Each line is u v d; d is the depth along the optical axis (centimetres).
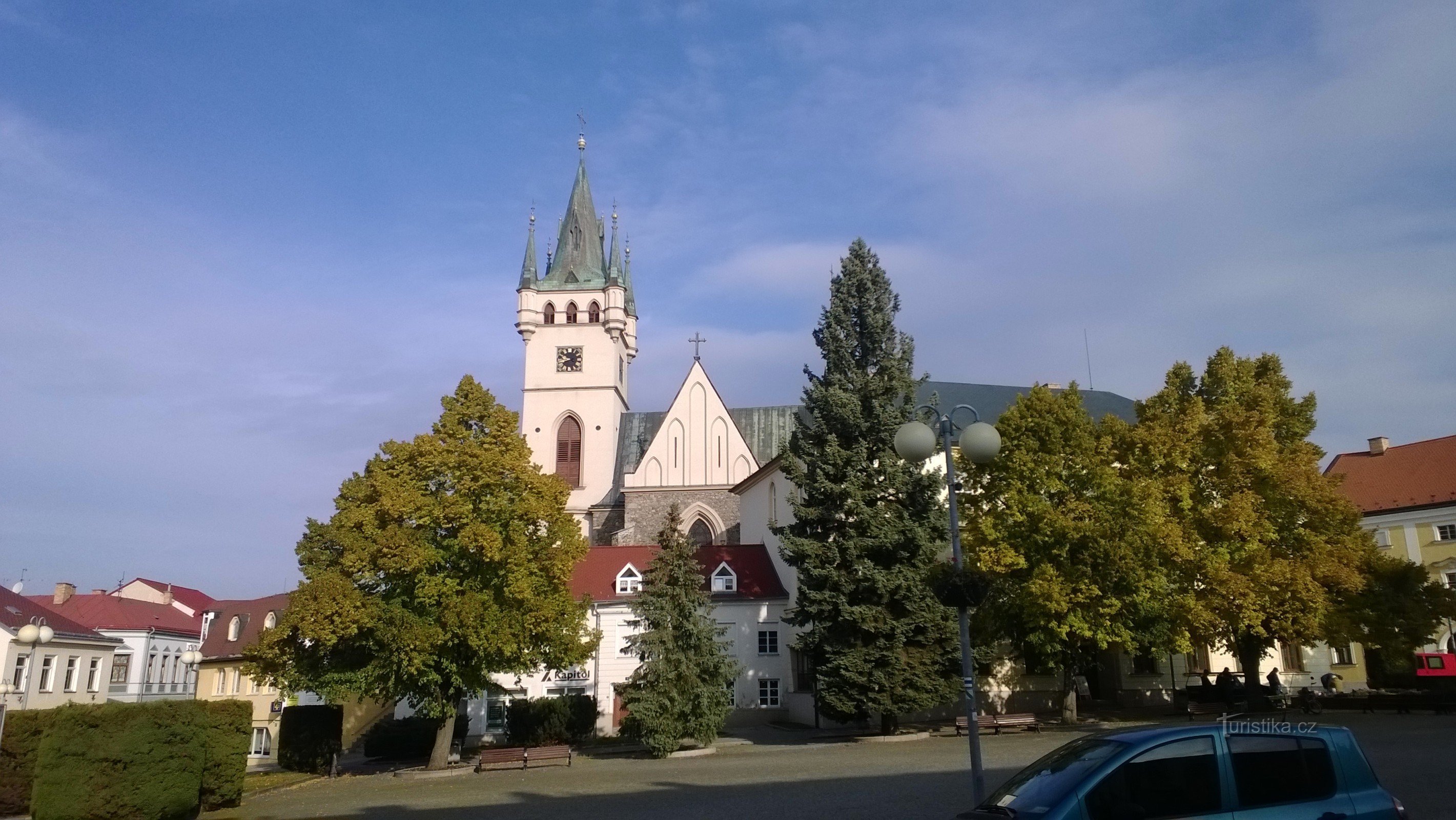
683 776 2744
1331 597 3994
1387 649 4078
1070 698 3897
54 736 2131
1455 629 4988
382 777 3288
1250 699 3925
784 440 7306
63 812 2095
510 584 3350
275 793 2986
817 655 3834
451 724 3525
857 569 3738
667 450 7144
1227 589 3656
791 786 2358
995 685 4659
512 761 3309
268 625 6725
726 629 4744
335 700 3425
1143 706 4794
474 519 3381
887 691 3606
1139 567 3622
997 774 2325
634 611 3803
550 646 3544
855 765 2727
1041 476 3788
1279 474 3916
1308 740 1027
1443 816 1559
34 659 5588
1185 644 3784
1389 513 6006
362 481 3691
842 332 4119
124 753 2155
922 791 2123
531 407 8050
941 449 4534
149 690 7762
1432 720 3344
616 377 8088
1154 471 4041
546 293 8219
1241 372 4319
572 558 3588
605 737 4550
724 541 6925
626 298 8950
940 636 3738
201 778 2331
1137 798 971
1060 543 3722
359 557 3278
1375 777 1027
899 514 3847
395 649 3209
